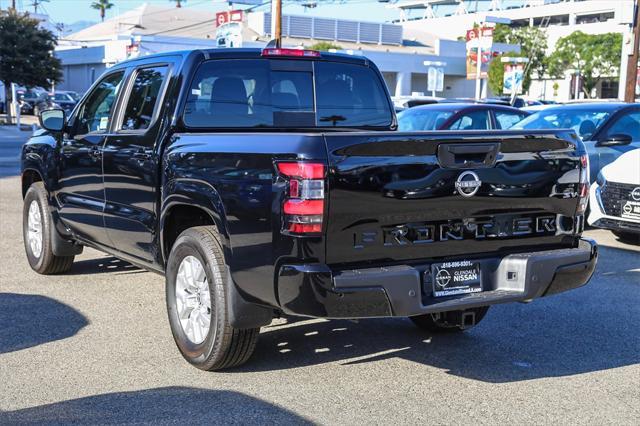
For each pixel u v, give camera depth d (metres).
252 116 5.68
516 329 6.03
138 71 6.02
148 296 6.81
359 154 4.18
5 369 4.95
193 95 5.43
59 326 5.89
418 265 4.41
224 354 4.76
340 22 74.50
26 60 45.53
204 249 4.72
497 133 4.55
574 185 4.90
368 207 4.22
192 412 4.29
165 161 5.21
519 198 4.68
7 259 8.30
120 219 5.92
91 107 6.61
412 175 4.31
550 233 4.88
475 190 4.52
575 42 72.94
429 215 4.41
